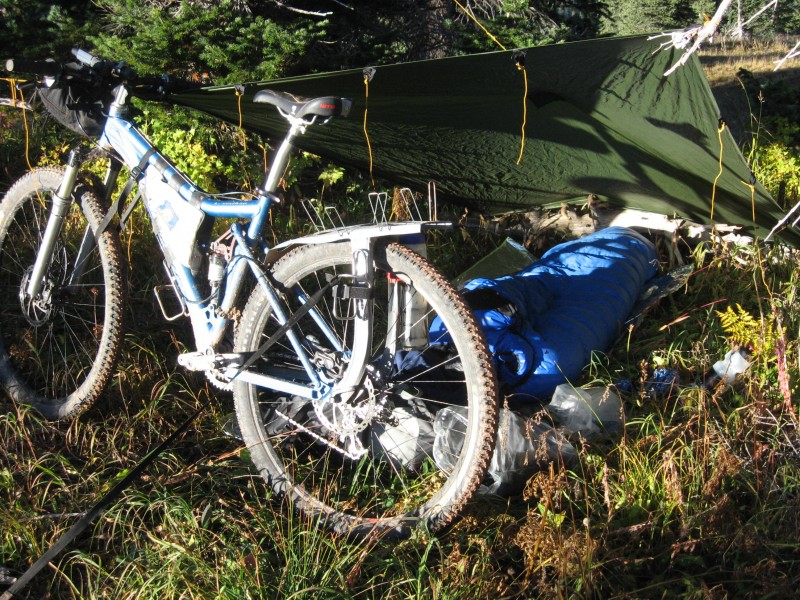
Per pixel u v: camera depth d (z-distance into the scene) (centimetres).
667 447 276
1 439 277
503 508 258
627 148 407
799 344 314
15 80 301
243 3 504
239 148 491
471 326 227
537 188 456
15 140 535
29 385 316
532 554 231
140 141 274
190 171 467
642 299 389
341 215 491
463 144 401
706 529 241
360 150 405
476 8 709
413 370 288
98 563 231
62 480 262
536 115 382
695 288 401
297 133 239
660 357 334
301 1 529
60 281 302
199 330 267
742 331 323
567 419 287
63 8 529
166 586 216
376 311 365
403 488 264
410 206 482
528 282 353
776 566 231
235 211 255
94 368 285
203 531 239
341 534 245
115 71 277
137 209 426
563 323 332
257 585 216
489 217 485
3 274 360
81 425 290
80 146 288
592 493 259
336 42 539
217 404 308
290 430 273
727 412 298
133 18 460
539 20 704
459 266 447
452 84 331
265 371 260
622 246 403
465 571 226
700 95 368
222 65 454
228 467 273
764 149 621
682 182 419
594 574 224
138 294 374
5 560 232
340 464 280
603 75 360
